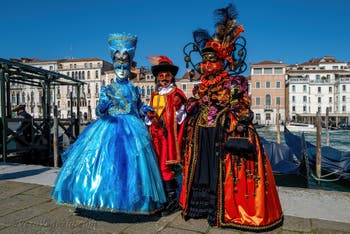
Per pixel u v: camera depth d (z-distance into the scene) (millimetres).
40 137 11031
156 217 2986
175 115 3160
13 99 60969
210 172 2859
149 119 3189
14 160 10516
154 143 3154
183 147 3195
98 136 2961
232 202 2670
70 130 12828
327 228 2727
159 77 3330
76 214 3094
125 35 3285
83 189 2730
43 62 68375
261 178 2689
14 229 2713
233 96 2824
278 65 60625
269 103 60875
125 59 3264
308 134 35438
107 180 2705
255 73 61531
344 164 9492
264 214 2627
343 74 65812
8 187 4172
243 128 2691
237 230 2664
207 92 2992
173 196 3143
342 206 3318
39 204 3436
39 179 4633
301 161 9375
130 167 2770
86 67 67062
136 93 3330
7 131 8906
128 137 2918
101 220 2924
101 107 3092
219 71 2992
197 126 2965
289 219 2924
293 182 8922
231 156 2723
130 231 2658
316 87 64562
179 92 3256
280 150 10898
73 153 2990
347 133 41375
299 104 63438
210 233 2611
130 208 2654
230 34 3131
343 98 62812
